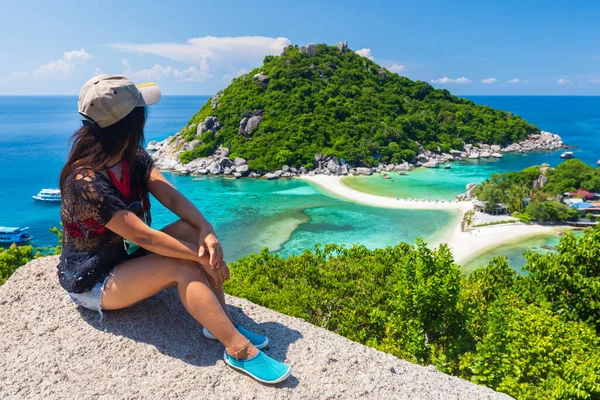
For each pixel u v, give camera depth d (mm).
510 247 41188
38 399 2932
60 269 3451
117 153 3080
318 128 83688
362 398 3154
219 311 3143
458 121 108188
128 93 3010
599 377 6363
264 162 76625
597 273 10773
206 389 3057
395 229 47438
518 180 59875
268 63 104375
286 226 49094
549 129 179375
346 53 115375
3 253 11695
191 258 3148
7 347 3371
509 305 9906
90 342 3387
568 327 8844
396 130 87125
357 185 68625
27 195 65250
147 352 3326
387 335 8891
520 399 5918
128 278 3213
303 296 10711
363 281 12203
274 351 3568
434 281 7832
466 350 7492
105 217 3008
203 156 82000
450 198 60406
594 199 55969
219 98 94750
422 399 3297
